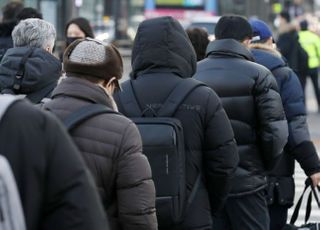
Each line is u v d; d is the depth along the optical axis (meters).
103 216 4.76
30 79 9.19
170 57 8.57
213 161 8.48
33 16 13.12
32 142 4.58
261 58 11.20
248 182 9.89
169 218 8.17
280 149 9.99
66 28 15.36
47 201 4.62
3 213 4.38
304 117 10.98
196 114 8.41
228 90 9.89
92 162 7.00
